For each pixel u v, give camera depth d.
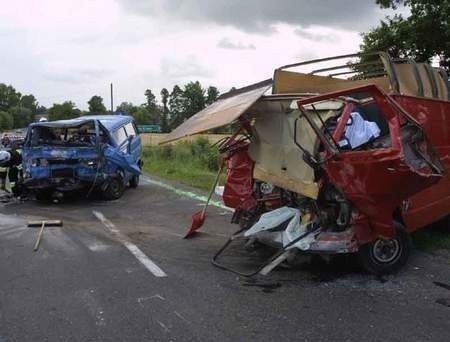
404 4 18.97
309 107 6.67
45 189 13.72
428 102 7.36
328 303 5.79
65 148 13.56
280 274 6.83
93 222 10.75
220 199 13.77
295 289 6.26
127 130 15.88
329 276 6.75
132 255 7.91
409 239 6.91
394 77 7.38
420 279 6.64
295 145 6.84
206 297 5.97
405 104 7.00
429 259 7.50
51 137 14.48
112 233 9.56
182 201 13.57
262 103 7.18
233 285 6.41
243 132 7.89
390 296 6.02
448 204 7.79
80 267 7.23
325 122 6.55
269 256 7.70
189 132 7.01
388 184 6.05
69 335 4.91
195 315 5.41
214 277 6.75
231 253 7.95
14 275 6.85
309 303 5.79
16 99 143.00
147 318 5.32
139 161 16.66
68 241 8.91
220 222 10.49
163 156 32.28
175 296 6.00
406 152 6.07
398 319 5.32
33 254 7.99
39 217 11.36
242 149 7.98
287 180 6.86
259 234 6.93
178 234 9.45
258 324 5.18
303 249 6.45
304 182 6.65
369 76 9.00
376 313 5.48
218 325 5.14
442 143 7.60
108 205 13.12
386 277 6.71
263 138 7.39
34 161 13.61
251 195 7.81
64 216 11.51
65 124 13.72
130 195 14.87
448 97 8.55
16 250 8.25
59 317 5.36
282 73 8.80
